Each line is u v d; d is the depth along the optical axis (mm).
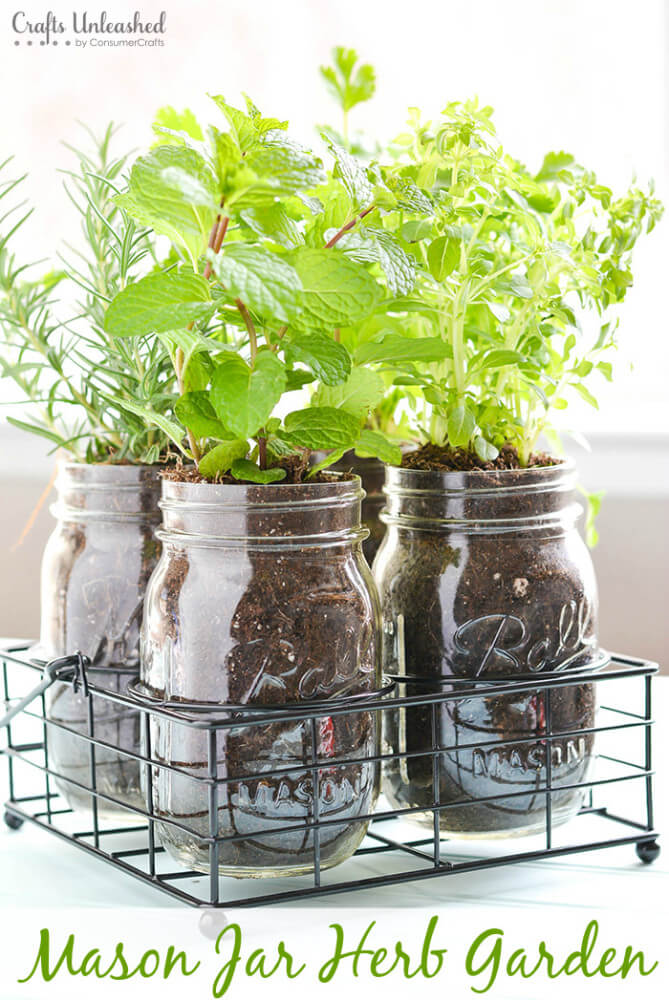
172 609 540
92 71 1374
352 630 541
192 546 535
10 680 972
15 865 620
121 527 643
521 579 587
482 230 636
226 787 525
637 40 1338
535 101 1347
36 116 1380
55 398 661
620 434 1247
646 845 612
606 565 1250
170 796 544
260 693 522
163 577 552
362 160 646
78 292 1148
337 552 544
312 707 521
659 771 773
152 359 626
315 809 528
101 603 639
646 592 1242
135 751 641
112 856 580
